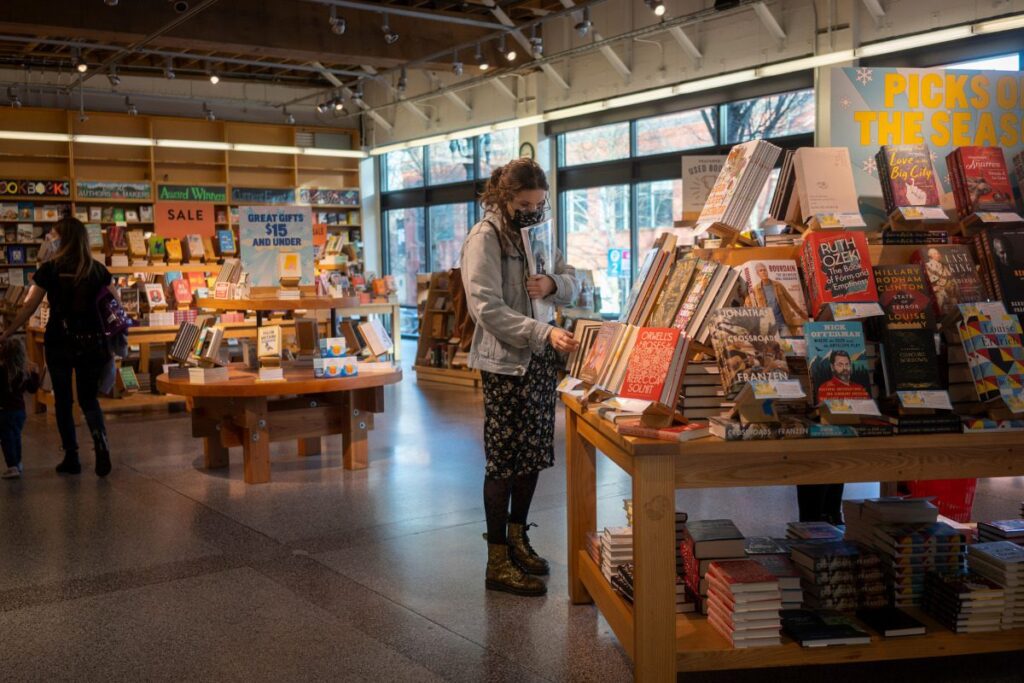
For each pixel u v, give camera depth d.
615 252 12.24
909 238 2.82
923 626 2.53
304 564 3.82
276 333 5.59
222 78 15.30
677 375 2.42
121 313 5.69
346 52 10.99
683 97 10.63
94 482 5.45
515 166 3.26
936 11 8.02
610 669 2.74
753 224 10.25
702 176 6.01
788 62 9.12
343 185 17.02
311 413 5.68
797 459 2.43
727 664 2.43
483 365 3.30
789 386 2.39
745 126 10.32
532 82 12.65
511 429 3.34
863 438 2.41
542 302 3.38
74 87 13.80
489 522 3.43
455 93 14.16
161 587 3.55
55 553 4.02
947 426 2.46
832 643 2.46
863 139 3.05
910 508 2.91
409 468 5.77
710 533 2.79
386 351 5.83
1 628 3.15
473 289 3.24
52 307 5.50
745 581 2.47
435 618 3.17
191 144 14.68
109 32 9.68
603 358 2.77
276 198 16.08
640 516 2.37
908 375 2.49
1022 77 3.13
